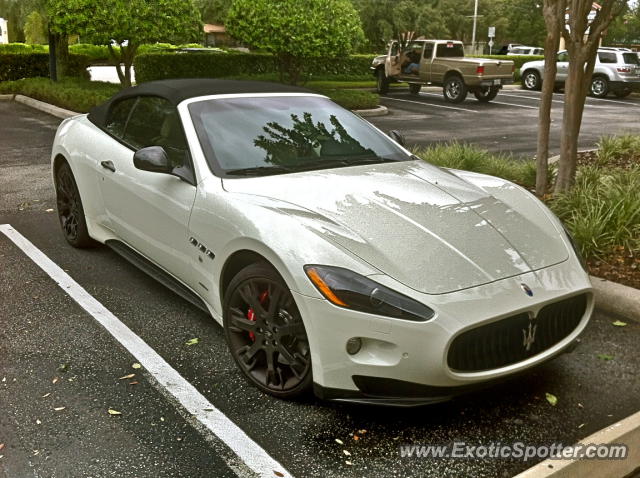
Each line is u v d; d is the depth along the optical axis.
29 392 3.45
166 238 4.14
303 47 18.30
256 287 3.37
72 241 5.73
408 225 3.34
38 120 14.55
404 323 2.87
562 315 3.26
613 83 24.47
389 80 23.78
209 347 3.97
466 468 2.88
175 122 4.30
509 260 3.25
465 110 19.36
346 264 3.03
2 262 5.44
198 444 3.01
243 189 3.67
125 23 16.56
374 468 2.87
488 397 3.45
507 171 7.88
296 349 3.26
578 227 5.28
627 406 3.39
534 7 55.16
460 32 52.62
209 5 31.70
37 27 36.84
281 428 3.14
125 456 2.92
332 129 4.45
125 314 4.44
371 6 32.69
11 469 2.82
